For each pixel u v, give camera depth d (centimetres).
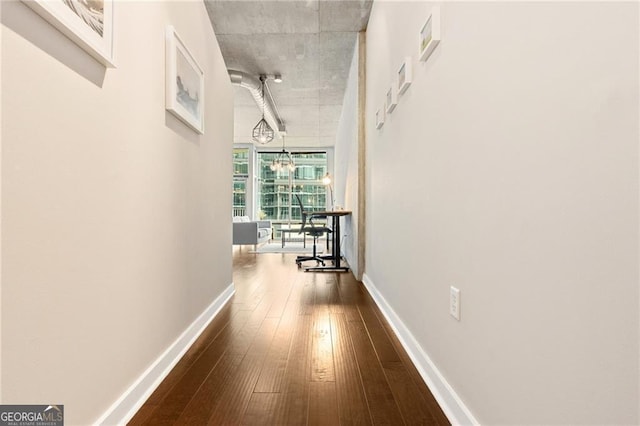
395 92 221
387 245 252
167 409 132
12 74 78
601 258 61
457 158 124
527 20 82
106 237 116
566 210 70
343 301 297
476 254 109
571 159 68
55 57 92
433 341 149
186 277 196
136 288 137
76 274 100
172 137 176
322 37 391
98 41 107
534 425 80
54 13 87
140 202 141
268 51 429
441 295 140
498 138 96
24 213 81
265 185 1083
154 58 155
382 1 271
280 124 780
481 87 106
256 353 185
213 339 206
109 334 117
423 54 157
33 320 84
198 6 220
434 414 129
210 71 248
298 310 268
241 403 136
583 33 65
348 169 545
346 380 155
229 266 319
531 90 81
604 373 61
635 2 54
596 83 62
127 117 130
